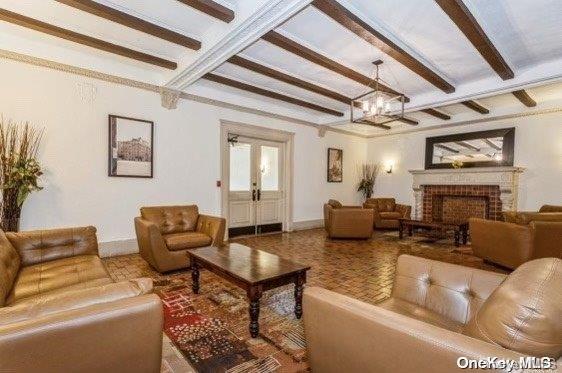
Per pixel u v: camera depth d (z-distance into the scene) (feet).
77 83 13.00
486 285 5.06
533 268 3.42
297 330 7.31
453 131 23.11
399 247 16.70
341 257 14.44
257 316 6.98
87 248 9.09
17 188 10.77
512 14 9.28
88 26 10.78
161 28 10.61
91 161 13.38
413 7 9.08
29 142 11.87
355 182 27.78
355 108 21.01
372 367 3.36
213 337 6.94
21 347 2.99
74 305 3.69
